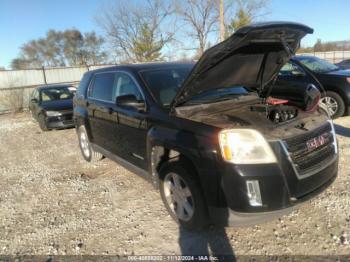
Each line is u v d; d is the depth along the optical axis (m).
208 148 2.88
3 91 17.83
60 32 50.75
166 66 4.43
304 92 4.07
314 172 2.99
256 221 2.83
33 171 5.93
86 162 6.11
